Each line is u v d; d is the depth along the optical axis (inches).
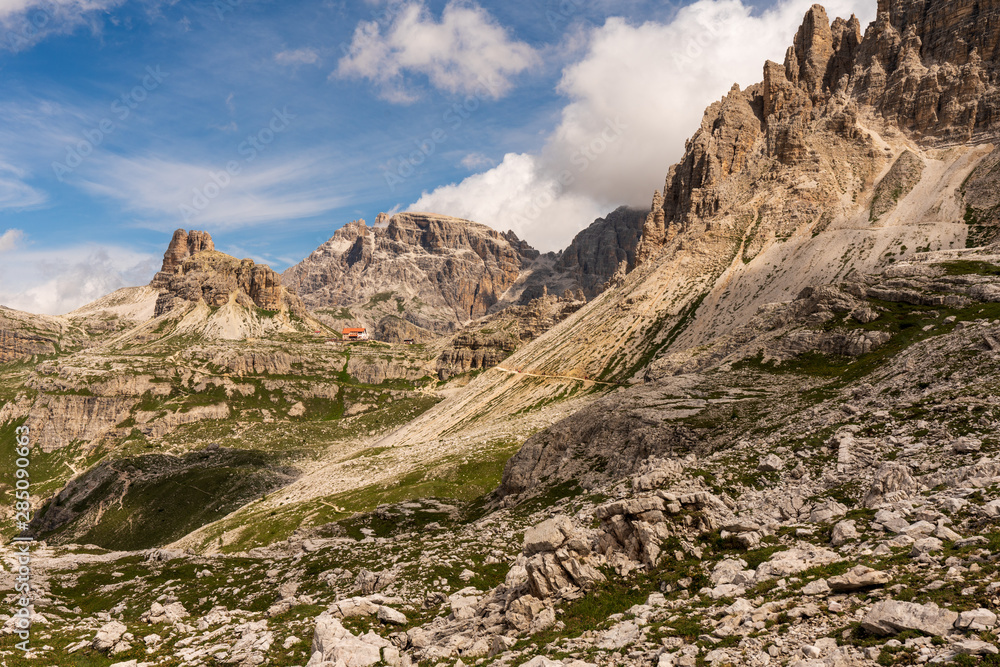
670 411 3777.1
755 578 1152.8
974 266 5605.3
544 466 4052.7
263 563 2893.7
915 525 1162.6
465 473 6353.3
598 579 1379.2
